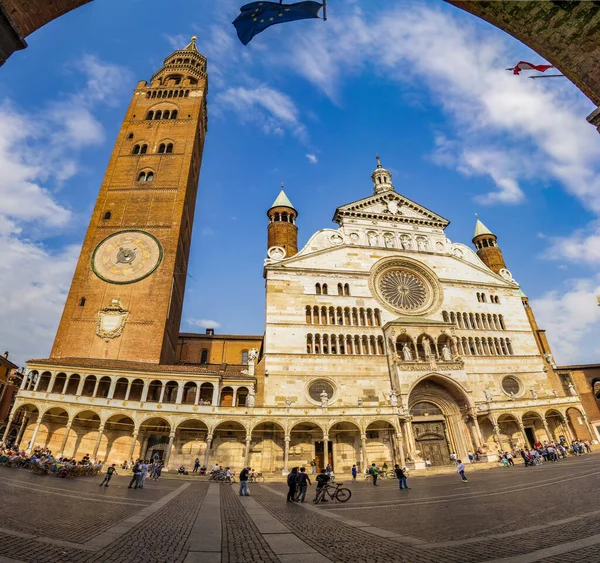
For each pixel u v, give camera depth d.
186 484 34.34
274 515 17.55
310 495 27.20
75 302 52.22
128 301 52.75
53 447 43.25
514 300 63.97
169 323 55.78
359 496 25.83
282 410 45.28
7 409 70.25
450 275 64.06
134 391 48.81
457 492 24.78
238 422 44.09
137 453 44.16
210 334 73.25
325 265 59.59
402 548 10.61
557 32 10.34
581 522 12.84
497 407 51.22
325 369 50.75
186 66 84.25
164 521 14.95
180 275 64.12
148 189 62.81
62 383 47.31
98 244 56.72
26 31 8.45
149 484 32.12
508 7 10.44
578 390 62.12
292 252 64.94
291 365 50.31
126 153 67.69
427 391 53.12
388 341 53.81
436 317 58.97
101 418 42.31
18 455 37.25
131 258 55.81
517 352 59.25
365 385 50.81
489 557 9.29
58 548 9.94
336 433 48.09
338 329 54.22
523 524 13.23
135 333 50.66
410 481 36.72
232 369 62.06
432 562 9.06
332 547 10.93
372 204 69.50
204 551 10.44
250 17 12.97
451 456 45.38
